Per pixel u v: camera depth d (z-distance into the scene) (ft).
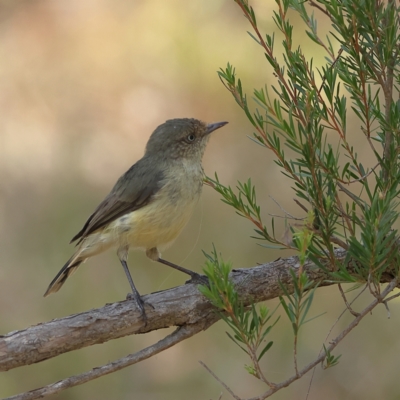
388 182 16.52
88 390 37.73
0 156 45.70
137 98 42.11
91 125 43.80
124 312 21.62
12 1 45.57
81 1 44.27
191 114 40.91
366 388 35.19
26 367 37.65
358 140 37.55
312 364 16.48
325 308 37.27
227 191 19.19
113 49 42.32
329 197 16.92
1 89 44.86
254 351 15.85
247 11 17.29
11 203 43.27
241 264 38.06
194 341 39.04
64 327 20.88
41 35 44.60
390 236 15.92
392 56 16.35
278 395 35.96
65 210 42.83
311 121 16.87
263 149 40.65
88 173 43.68
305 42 35.40
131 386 38.04
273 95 38.04
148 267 40.06
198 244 39.47
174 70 40.34
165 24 40.22
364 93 16.93
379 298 16.62
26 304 40.11
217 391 37.01
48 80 44.37
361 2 15.65
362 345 36.37
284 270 21.90
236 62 38.68
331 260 17.33
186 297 22.03
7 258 41.73
